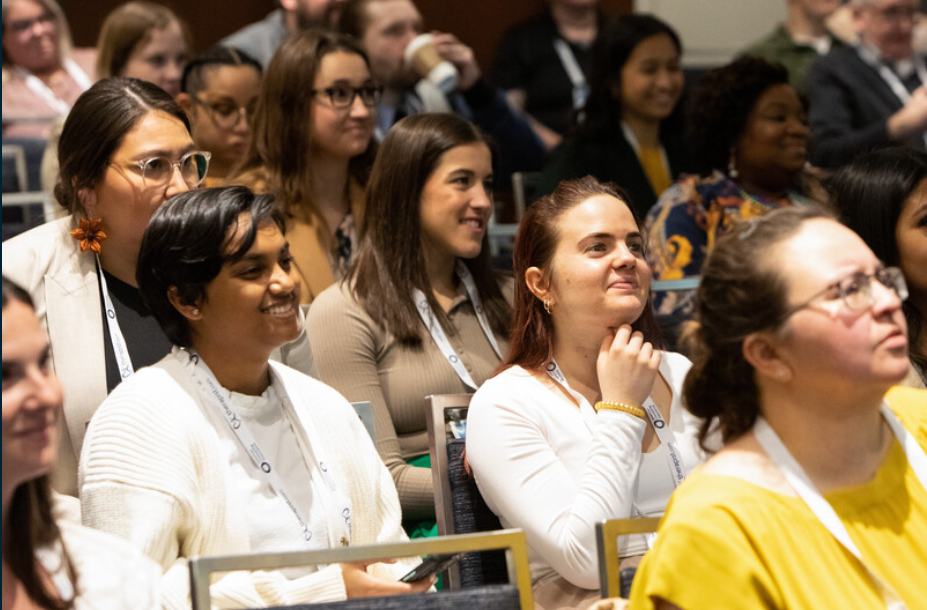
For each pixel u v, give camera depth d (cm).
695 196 603
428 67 706
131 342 379
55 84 748
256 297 316
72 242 382
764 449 226
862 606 211
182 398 314
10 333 228
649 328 371
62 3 829
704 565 210
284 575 314
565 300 347
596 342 348
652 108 688
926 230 376
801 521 217
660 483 344
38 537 236
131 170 382
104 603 242
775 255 221
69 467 359
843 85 840
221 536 307
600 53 691
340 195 553
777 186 608
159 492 299
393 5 722
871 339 214
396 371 452
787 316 217
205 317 320
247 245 314
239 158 610
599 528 264
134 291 388
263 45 779
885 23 840
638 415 332
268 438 326
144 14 690
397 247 464
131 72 686
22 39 736
